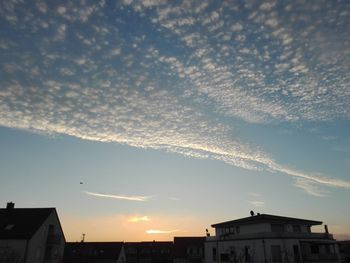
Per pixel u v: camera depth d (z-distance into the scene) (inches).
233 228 1830.7
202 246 2768.2
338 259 1688.0
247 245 1636.3
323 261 1610.5
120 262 2783.0
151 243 3307.1
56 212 1916.8
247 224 1736.0
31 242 1616.6
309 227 1822.1
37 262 1657.2
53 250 1797.5
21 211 1866.4
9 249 1577.3
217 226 1924.2
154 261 3078.2
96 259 2714.1
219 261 1814.7
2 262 1515.7
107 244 2893.7
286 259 1505.9
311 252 1625.2
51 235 1790.1
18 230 1662.2
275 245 1535.4
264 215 1722.4
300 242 1600.6
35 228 1681.8
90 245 2878.9
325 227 1831.9
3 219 1786.4
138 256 3147.1
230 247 1752.0
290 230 1713.8
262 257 1528.1
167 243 3292.3
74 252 2797.7
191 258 2726.4
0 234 1637.6
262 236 1556.3
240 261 1652.3
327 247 1722.4
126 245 3294.8
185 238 2930.6
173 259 2810.0
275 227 1667.1
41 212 1845.5
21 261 1550.2
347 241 2380.7
